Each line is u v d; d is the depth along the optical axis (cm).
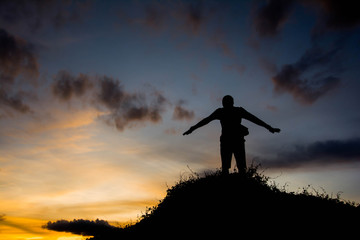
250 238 619
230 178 800
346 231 624
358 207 726
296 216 680
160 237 695
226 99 819
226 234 640
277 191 777
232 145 795
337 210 711
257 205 718
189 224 702
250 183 776
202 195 771
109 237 805
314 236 613
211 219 694
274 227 646
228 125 805
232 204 723
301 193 786
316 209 709
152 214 820
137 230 778
